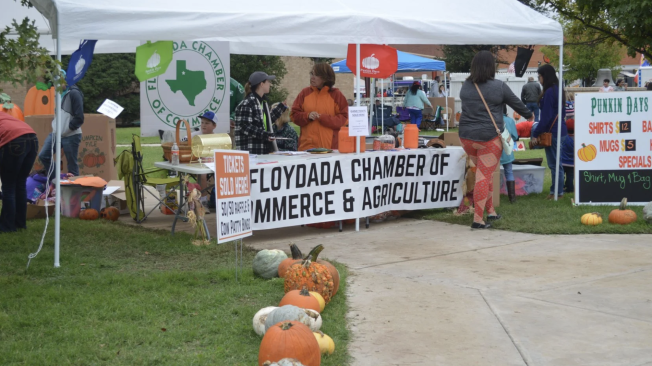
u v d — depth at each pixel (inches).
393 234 314.7
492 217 328.5
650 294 207.6
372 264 255.3
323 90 356.8
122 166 351.9
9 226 313.4
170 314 190.5
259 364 148.5
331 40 303.7
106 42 426.6
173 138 403.9
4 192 311.6
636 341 168.9
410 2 341.7
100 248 281.9
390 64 357.7
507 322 185.0
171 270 244.2
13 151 302.0
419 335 175.8
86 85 1263.5
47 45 391.5
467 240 296.2
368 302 205.2
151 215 374.3
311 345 147.4
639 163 362.0
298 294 184.2
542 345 167.5
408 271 243.0
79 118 373.1
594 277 228.5
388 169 334.3
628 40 458.9
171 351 162.4
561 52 378.0
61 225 330.3
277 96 1228.5
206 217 367.2
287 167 297.9
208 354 159.0
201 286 221.5
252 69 1140.5
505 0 371.9
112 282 226.4
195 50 423.2
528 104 711.1
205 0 284.7
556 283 222.5
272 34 286.2
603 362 156.0
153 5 265.9
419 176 347.3
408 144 353.1
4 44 208.7
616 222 316.8
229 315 189.3
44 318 184.5
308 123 356.8
